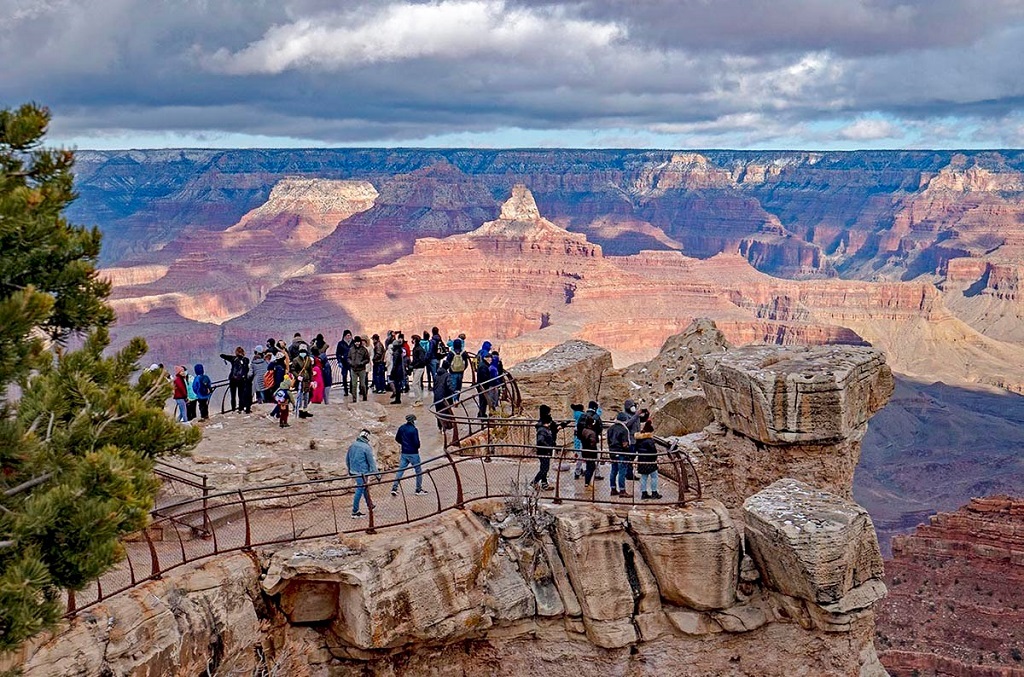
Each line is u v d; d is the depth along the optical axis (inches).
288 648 985.5
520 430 1449.3
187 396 1387.8
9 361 791.1
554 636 1048.8
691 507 1056.2
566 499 1082.1
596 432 1127.6
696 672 1048.2
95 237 888.9
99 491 730.2
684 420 1497.3
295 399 1400.1
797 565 1000.2
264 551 975.0
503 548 1053.8
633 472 1104.8
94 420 791.7
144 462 791.7
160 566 930.7
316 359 1508.4
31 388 789.9
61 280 853.2
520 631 1046.4
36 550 714.2
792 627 1051.3
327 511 1082.7
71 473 746.2
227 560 950.4
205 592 916.6
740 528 1167.6
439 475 1180.5
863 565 1032.2
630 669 1042.1
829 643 1032.2
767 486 1155.3
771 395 1153.4
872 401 1261.1
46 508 711.7
